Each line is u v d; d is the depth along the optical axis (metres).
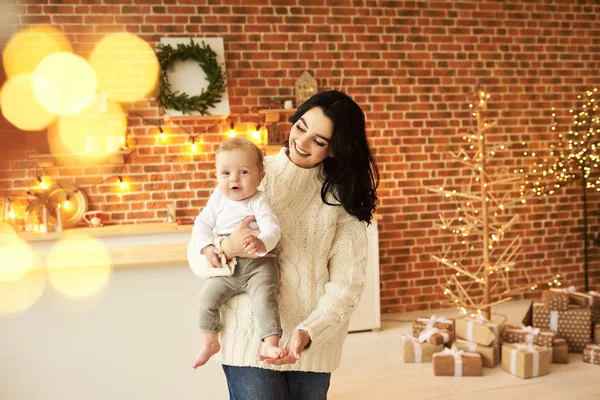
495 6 4.79
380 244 4.69
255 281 1.37
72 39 4.14
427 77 4.70
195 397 2.20
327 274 1.47
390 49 4.62
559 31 4.94
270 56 4.43
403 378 3.28
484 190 4.08
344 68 4.55
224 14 4.34
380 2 4.58
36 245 3.91
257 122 4.45
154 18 4.24
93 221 4.14
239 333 1.40
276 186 1.46
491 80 4.82
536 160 4.94
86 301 2.09
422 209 4.75
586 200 5.07
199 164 4.39
